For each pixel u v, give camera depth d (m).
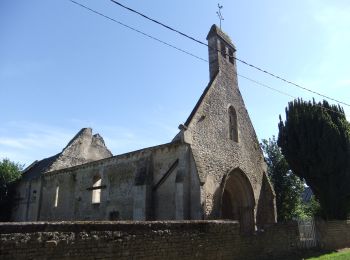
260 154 23.72
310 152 19.88
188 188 16.16
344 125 20.16
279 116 22.20
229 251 11.94
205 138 18.09
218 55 21.89
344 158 19.33
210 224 11.37
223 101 20.80
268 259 13.74
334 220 19.42
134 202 17.25
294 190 30.66
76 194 22.44
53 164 27.59
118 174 19.64
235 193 20.59
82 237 7.71
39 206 25.52
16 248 6.66
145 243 9.03
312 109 20.58
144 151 18.45
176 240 9.95
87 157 30.77
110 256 8.16
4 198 29.03
